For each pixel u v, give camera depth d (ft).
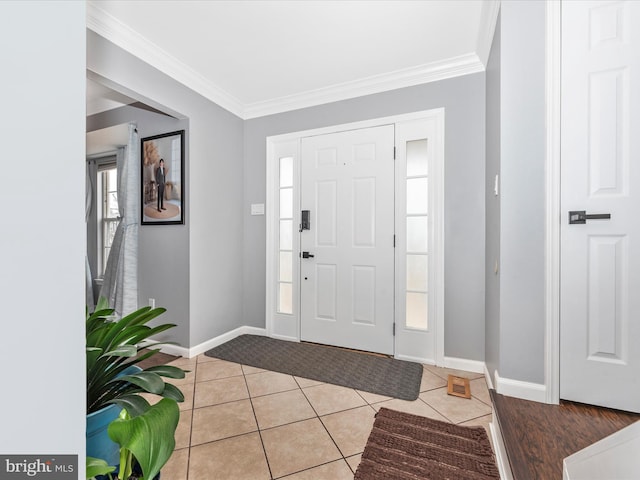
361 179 8.97
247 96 9.64
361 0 5.79
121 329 2.91
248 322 10.52
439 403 6.06
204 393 6.47
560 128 5.20
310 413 5.72
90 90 8.68
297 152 9.80
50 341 1.56
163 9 5.97
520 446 4.10
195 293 8.59
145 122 9.16
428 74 8.01
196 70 8.18
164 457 2.08
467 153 7.68
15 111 1.41
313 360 8.21
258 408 5.90
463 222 7.70
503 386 5.50
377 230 8.78
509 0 5.47
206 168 8.95
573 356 5.13
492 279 6.47
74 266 1.66
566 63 5.16
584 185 5.08
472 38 6.89
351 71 8.25
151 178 9.02
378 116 8.68
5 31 1.38
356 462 4.47
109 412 2.58
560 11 5.16
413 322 8.38
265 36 6.82
